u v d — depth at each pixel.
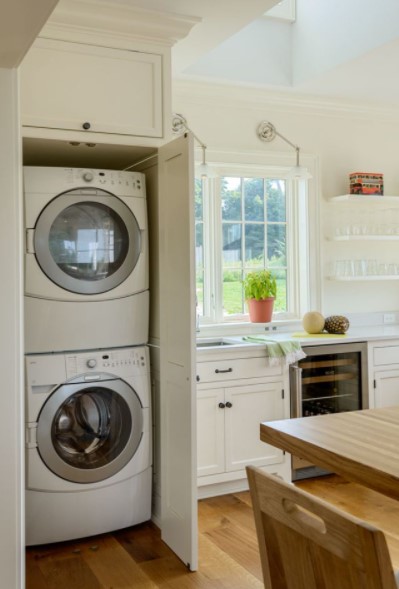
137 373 3.12
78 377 2.97
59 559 2.85
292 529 1.17
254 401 3.69
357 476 1.38
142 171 3.37
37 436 2.89
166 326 3.04
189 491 2.77
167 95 3.08
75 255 2.99
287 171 4.58
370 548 0.96
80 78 2.89
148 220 3.30
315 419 1.79
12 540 2.14
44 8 1.56
